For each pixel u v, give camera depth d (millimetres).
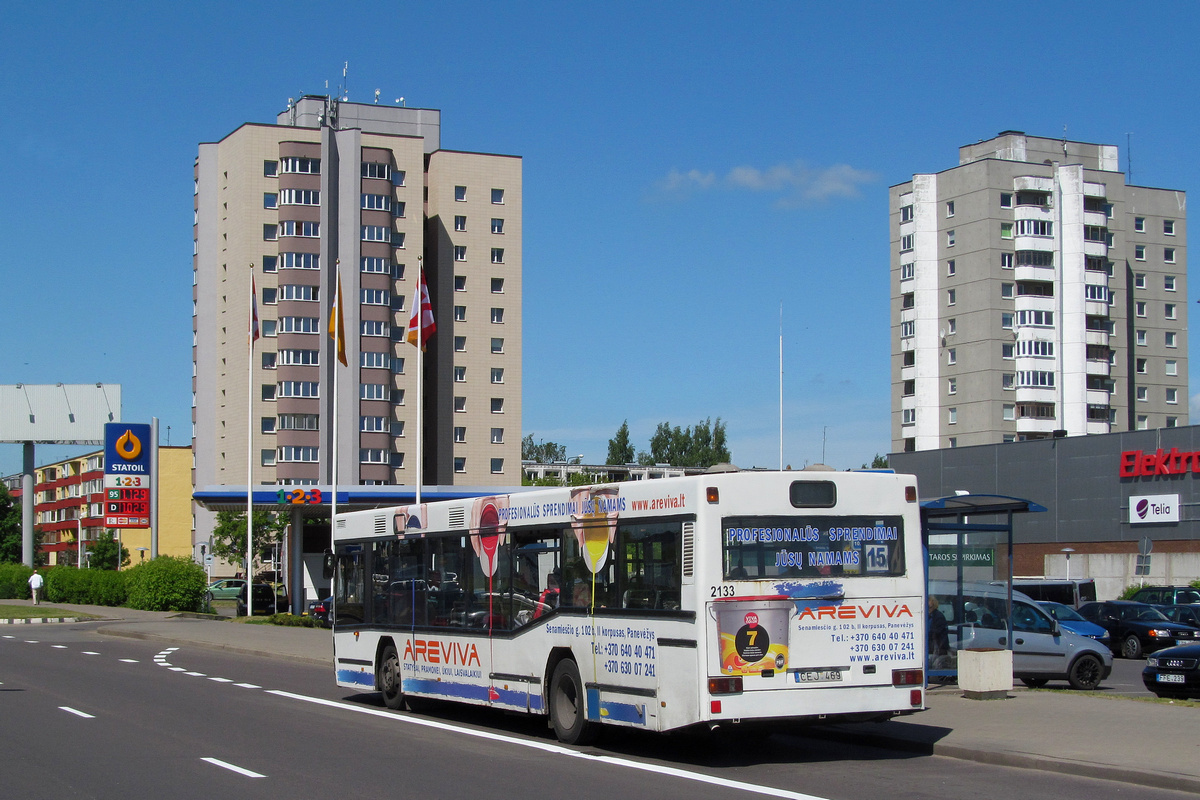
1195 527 49031
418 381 34281
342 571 19391
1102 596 52375
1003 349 82188
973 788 10664
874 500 12586
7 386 78000
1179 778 10539
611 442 123562
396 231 84688
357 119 94688
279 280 79688
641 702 12398
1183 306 91062
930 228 86312
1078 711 15289
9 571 67312
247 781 10891
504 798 10055
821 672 12055
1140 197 90938
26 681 21891
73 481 137125
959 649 18359
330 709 17484
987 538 18750
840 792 10430
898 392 87312
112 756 12477
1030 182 83062
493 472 87875
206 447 85188
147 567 51656
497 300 89062
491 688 15125
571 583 13742
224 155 84312
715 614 11711
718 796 10195
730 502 11953
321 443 78938
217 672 24281
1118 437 52469
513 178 90125
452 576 16266
